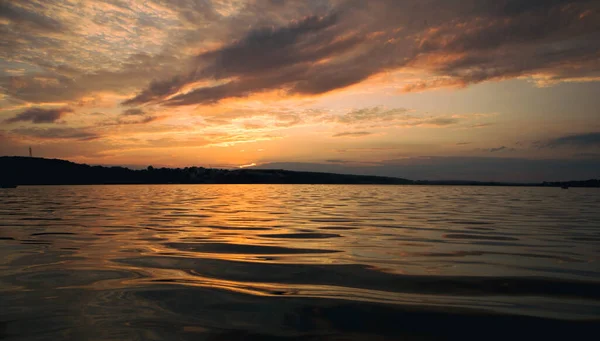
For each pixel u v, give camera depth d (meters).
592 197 37.88
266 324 4.02
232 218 15.14
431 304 4.66
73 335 3.67
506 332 3.82
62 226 12.31
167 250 8.16
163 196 36.44
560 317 4.21
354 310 4.46
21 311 4.34
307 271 6.32
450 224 13.16
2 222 13.45
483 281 5.70
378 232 11.05
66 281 5.64
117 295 4.97
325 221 14.07
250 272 6.25
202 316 4.24
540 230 11.62
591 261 7.09
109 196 35.97
